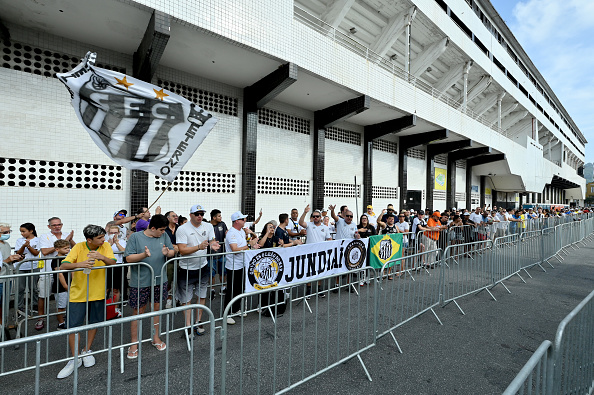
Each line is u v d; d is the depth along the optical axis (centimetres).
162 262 355
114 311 405
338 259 524
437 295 539
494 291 594
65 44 646
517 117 2391
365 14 1122
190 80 820
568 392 226
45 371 300
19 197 593
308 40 792
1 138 577
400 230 779
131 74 721
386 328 414
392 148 1502
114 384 276
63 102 643
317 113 1123
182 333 392
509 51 2178
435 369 314
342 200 1248
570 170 4322
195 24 589
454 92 1816
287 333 390
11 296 403
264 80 845
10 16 568
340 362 297
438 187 1814
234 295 430
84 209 664
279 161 1028
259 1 689
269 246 507
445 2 1318
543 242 812
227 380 287
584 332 254
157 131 465
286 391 250
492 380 296
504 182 2366
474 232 957
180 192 802
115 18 576
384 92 1026
